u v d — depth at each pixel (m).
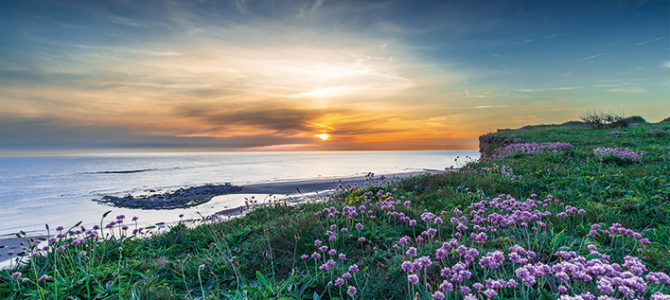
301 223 6.23
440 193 9.66
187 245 6.71
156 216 17.81
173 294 3.82
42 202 25.17
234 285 4.28
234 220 9.60
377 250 4.96
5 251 9.84
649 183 8.75
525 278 2.83
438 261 4.22
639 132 22.12
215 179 41.34
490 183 10.25
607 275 2.94
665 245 4.57
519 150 18.38
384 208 6.60
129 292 3.80
